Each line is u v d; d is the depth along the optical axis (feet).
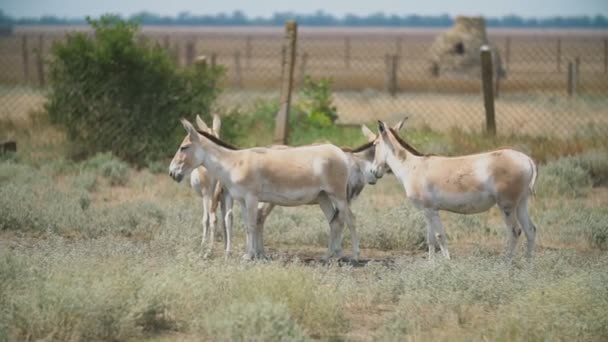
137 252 107.86
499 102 329.93
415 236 132.16
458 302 91.04
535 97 347.97
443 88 396.98
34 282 89.30
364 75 489.67
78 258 100.83
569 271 101.40
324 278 99.40
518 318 83.30
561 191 165.68
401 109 305.12
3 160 187.83
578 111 291.38
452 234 135.95
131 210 141.49
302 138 204.85
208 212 127.65
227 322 78.64
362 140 198.49
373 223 134.62
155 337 83.30
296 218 142.92
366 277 109.81
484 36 463.83
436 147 189.47
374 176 123.65
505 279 97.25
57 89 196.03
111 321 82.23
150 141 192.65
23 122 221.46
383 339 81.92
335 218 123.24
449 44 461.37
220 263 104.88
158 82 193.57
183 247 113.19
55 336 81.10
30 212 136.26
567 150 190.08
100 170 178.09
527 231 115.24
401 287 99.14
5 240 126.72
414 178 116.88
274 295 89.51
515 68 571.28
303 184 118.73
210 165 118.32
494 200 114.11
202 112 194.49
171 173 117.39
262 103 228.84
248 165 117.19
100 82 192.75
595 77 428.15
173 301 87.81
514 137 199.00
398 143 119.34
